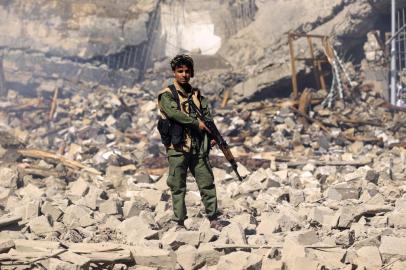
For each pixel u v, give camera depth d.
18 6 62.16
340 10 55.47
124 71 61.78
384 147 37.53
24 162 28.94
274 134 40.16
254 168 28.48
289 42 48.19
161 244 12.15
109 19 63.72
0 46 60.47
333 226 14.09
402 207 16.19
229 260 10.50
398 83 48.81
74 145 36.22
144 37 64.19
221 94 53.03
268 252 11.31
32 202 14.61
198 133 13.52
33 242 11.42
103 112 47.78
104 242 12.43
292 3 60.19
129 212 16.12
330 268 10.66
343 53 52.78
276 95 50.25
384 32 52.19
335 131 41.12
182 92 13.37
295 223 14.52
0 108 51.66
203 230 12.66
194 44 66.62
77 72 60.44
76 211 14.71
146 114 47.53
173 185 13.70
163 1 66.44
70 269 9.82
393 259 10.95
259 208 17.81
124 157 31.11
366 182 21.33
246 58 60.97
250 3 66.88
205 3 67.38
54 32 62.22
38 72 59.75
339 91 46.66
